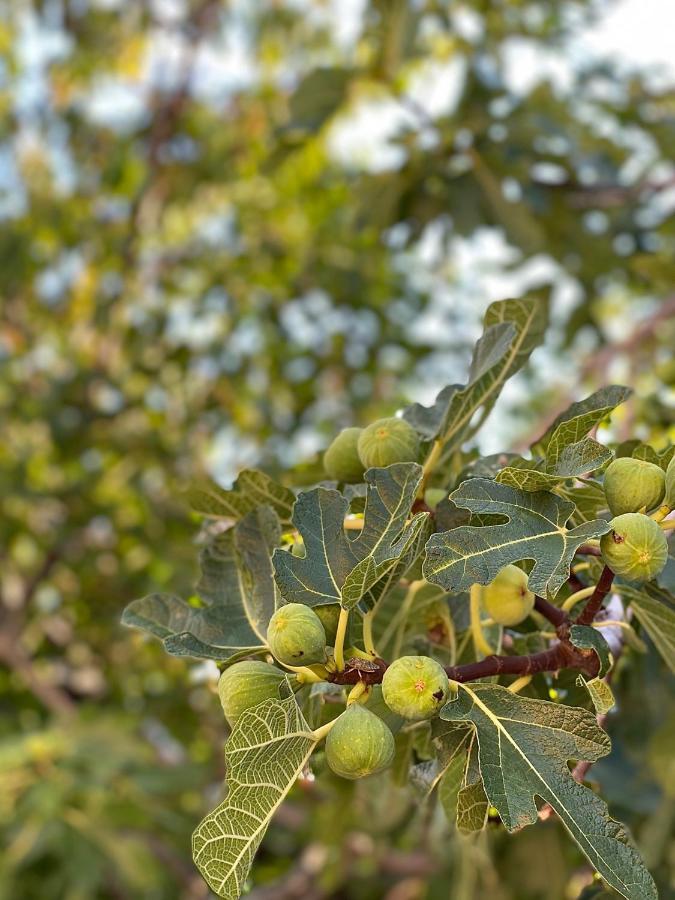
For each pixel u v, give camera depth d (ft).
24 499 24.18
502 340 6.58
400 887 22.44
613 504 5.53
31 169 30.19
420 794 7.13
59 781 18.56
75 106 29.45
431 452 6.68
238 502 7.07
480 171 17.58
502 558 5.32
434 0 20.24
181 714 20.40
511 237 17.58
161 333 26.63
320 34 30.99
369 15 19.08
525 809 5.12
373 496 5.77
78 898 18.56
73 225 28.45
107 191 29.37
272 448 25.71
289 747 5.13
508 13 21.09
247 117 29.35
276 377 26.73
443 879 15.81
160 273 28.55
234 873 4.95
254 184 29.55
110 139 29.43
